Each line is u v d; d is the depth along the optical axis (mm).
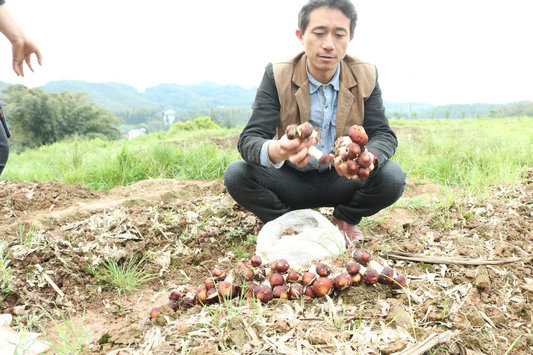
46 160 7742
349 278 1991
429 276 2197
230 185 2797
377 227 3275
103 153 7648
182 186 4703
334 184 2850
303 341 1613
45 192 4371
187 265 2961
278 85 2621
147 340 1736
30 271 2586
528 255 2328
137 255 2990
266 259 2424
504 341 1715
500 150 6145
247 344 1604
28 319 2193
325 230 2508
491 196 3580
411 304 1943
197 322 1819
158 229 3270
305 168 2826
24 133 45062
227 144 12742
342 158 1904
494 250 2453
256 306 1910
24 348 1810
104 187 5285
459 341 1633
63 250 2795
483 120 23000
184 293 2475
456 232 2848
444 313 1811
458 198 3598
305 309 1911
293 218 2662
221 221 3436
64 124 46031
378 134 2734
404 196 4457
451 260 2326
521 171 4477
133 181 5684
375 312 1829
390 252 2527
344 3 2238
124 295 2551
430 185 4844
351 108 2668
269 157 2266
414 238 2816
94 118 50281
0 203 4035
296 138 1910
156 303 2428
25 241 2865
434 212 3230
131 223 3266
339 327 1729
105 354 1722
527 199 3400
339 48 2344
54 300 2438
